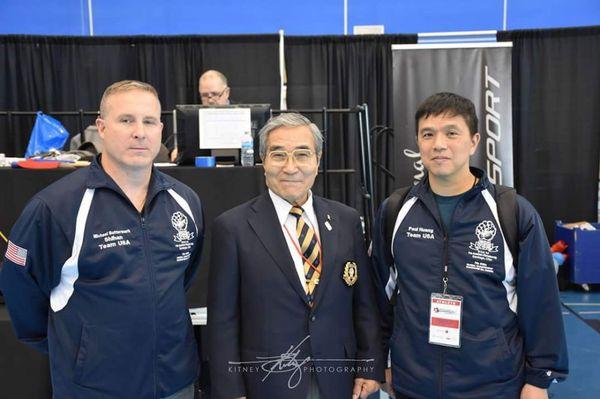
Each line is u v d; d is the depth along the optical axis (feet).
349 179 15.15
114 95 4.03
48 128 9.93
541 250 4.17
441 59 12.18
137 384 4.05
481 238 4.25
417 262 4.41
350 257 4.42
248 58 15.12
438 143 4.22
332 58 15.16
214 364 4.18
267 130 4.37
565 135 14.89
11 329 6.39
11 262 3.99
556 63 14.69
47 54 14.79
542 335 4.22
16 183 6.57
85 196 4.01
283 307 4.14
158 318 4.14
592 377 8.89
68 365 3.98
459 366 4.23
